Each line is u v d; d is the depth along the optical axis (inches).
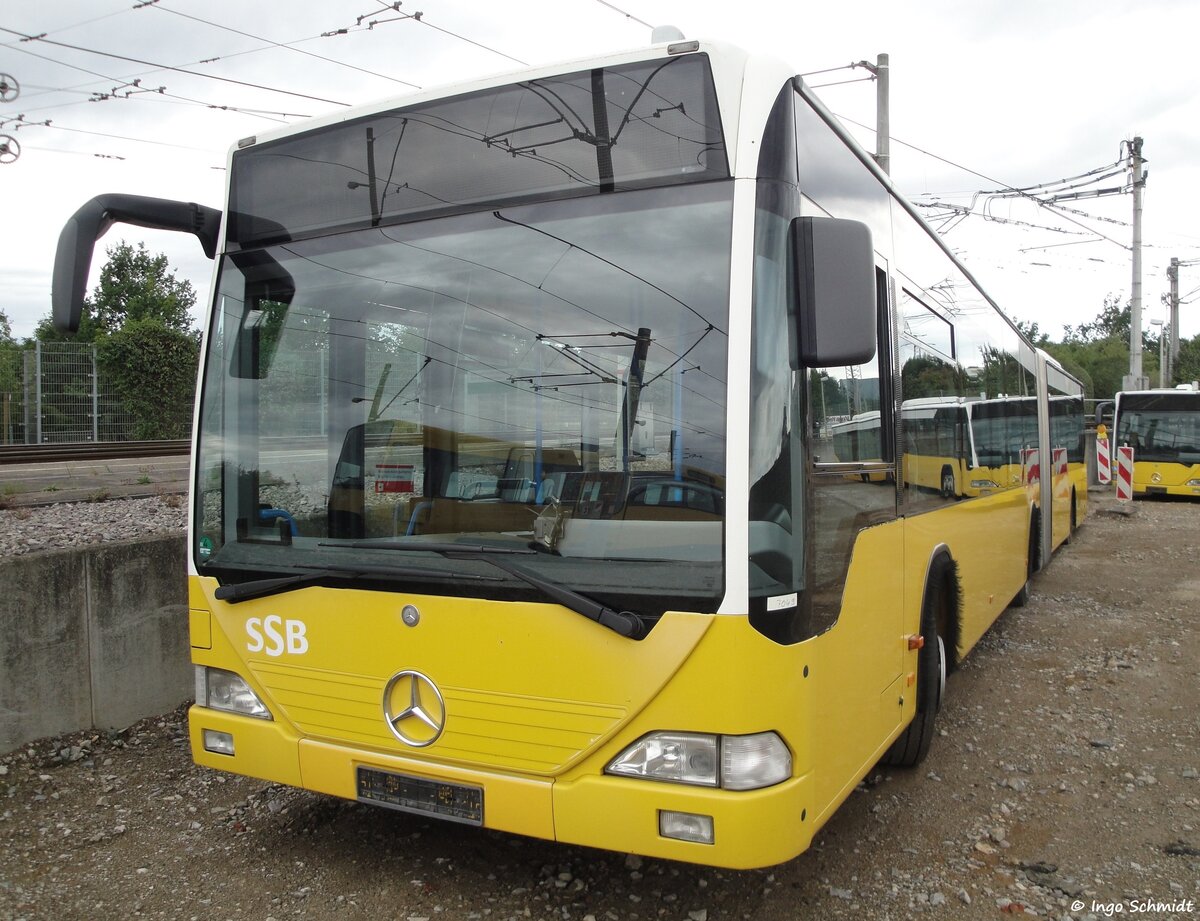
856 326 115.0
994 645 306.5
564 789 118.9
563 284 127.6
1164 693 249.8
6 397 875.4
